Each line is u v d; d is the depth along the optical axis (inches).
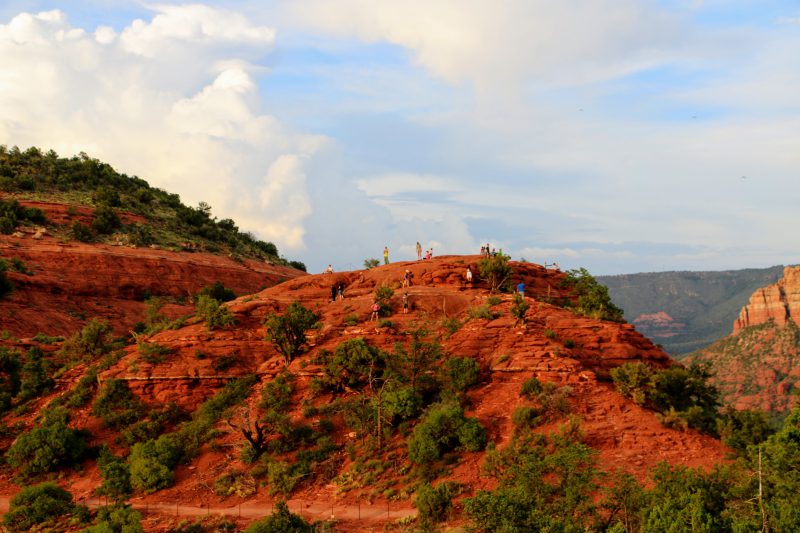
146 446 1841.8
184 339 2247.8
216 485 1713.8
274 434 1852.9
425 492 1397.6
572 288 2664.9
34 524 1631.4
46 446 1904.5
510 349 1946.4
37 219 4426.7
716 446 1536.7
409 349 2025.1
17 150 5551.2
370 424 1798.7
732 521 1104.2
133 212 5255.9
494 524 1171.3
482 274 2524.6
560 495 1267.2
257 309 2448.3
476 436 1609.3
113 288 4109.3
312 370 2047.2
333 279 2751.0
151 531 1513.3
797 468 1196.5
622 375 1749.5
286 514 1379.2
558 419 1632.6
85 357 2532.0
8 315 3435.0
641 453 1492.4
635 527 1183.6
